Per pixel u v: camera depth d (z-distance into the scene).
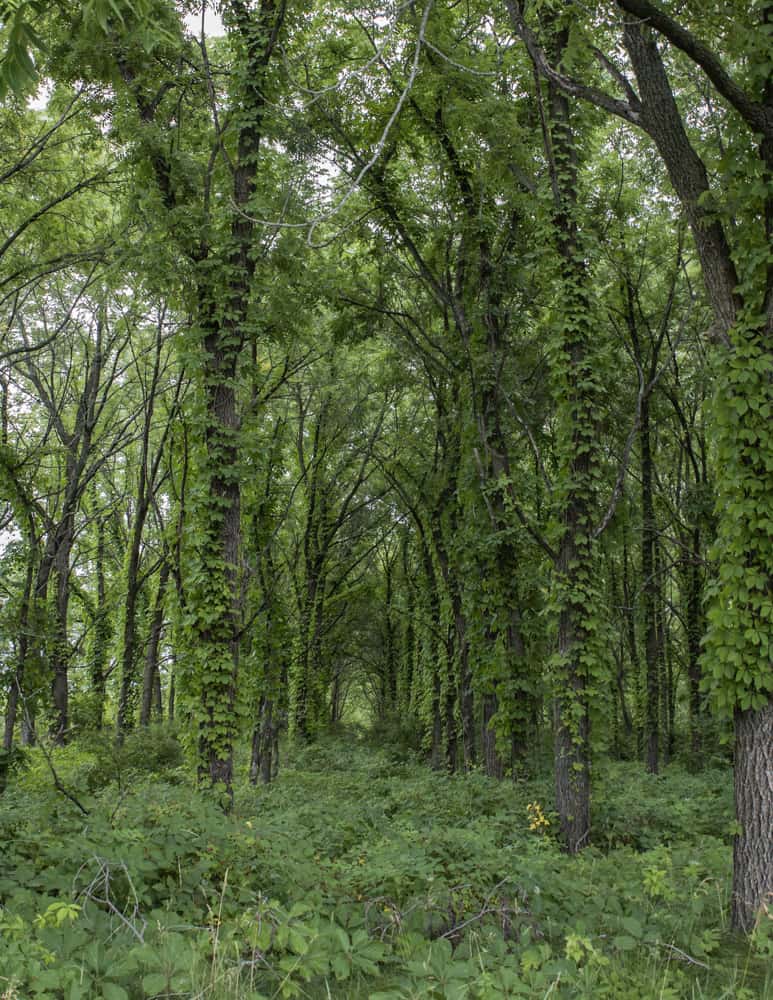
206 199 13.71
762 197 7.03
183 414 15.17
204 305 13.64
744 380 6.83
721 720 7.24
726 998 4.79
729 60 8.31
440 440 23.11
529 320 18.09
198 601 13.19
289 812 9.94
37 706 11.51
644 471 20.55
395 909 5.83
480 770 16.25
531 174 14.34
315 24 16.88
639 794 13.43
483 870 6.72
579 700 11.46
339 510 33.59
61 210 18.27
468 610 16.55
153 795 9.98
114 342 24.56
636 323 19.91
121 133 13.72
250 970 4.43
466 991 4.06
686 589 25.41
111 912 5.38
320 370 26.22
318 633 31.42
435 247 18.66
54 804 7.46
